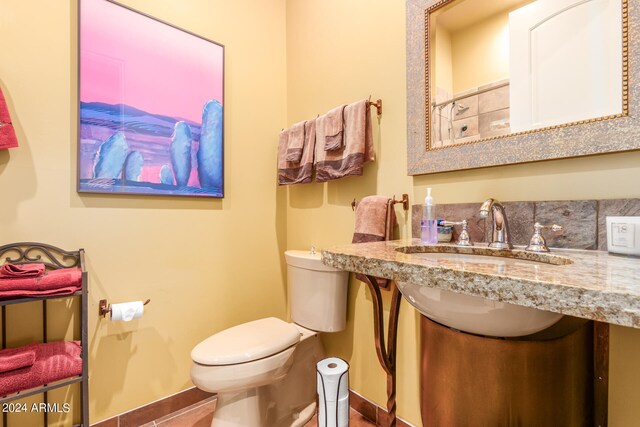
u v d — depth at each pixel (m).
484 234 1.00
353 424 1.38
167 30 1.46
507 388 0.61
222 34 1.66
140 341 1.38
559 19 0.86
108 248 1.31
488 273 0.48
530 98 0.91
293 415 1.39
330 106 1.61
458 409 0.66
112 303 1.31
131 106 1.35
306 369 1.46
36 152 1.16
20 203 1.13
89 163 1.26
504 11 0.97
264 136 1.82
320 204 1.66
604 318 0.37
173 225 1.49
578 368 0.69
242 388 1.12
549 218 0.87
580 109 0.82
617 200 0.76
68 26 1.22
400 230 1.27
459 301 0.62
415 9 1.19
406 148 1.25
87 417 1.06
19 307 1.14
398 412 1.29
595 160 0.81
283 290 1.89
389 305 1.31
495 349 0.62
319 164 1.48
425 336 0.76
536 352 0.60
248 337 1.26
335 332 1.57
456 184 1.10
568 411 0.64
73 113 1.23
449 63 1.10
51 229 1.19
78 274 1.08
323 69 1.65
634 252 0.68
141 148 1.38
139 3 1.39
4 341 1.11
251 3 1.78
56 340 1.20
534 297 0.43
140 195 1.39
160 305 1.44
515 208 0.93
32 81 1.15
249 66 1.76
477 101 1.02
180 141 1.49
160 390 1.43
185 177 1.51
